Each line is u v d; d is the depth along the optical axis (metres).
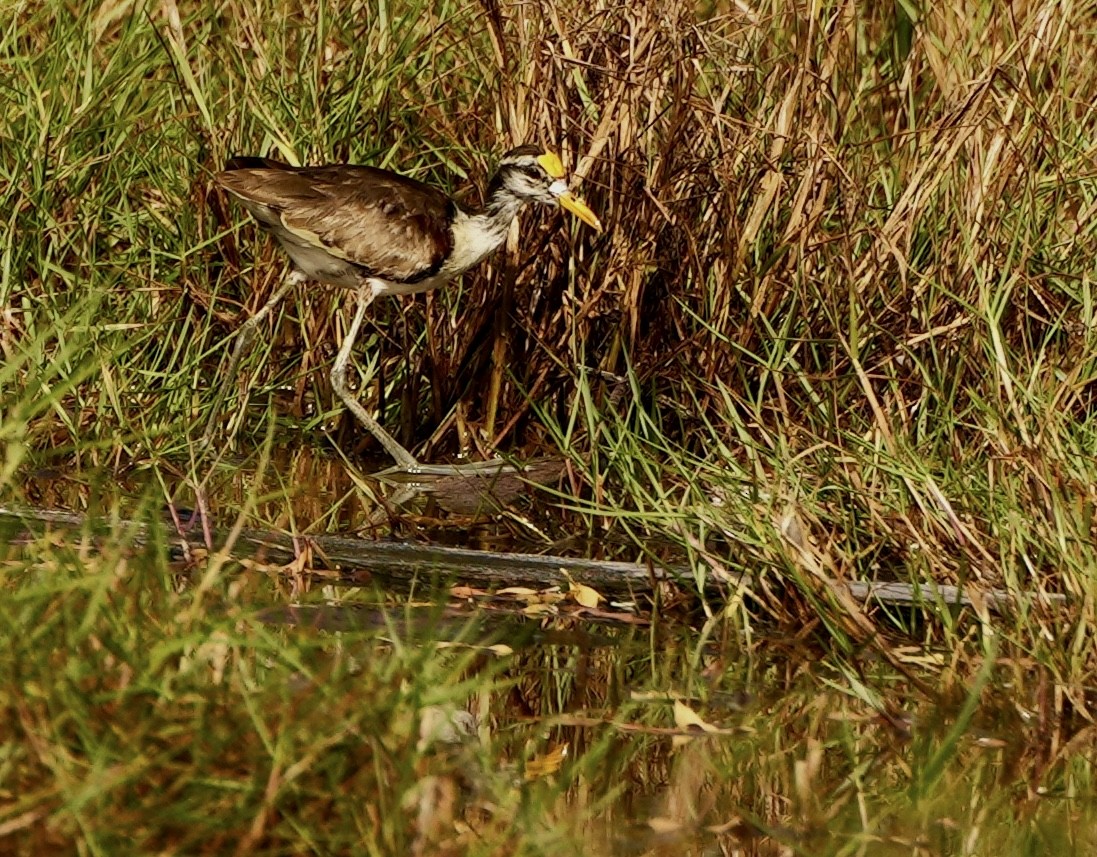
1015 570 9.88
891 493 10.80
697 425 12.91
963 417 11.95
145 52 14.59
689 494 11.09
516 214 13.14
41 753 6.55
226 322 13.67
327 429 13.84
